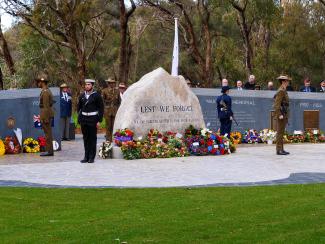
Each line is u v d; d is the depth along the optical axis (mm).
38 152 20359
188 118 19750
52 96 19312
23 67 44094
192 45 45344
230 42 48000
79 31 46219
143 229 8469
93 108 16766
